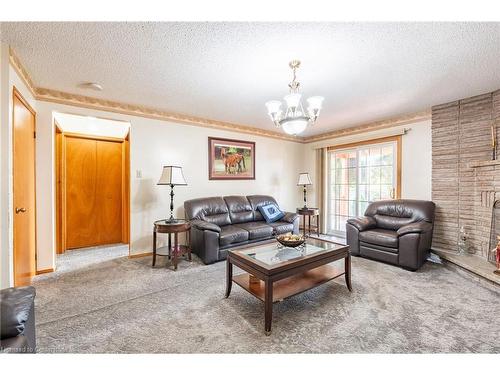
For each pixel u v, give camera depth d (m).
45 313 2.02
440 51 2.05
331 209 5.44
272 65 2.30
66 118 3.86
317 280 2.29
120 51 2.06
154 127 3.80
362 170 4.81
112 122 4.21
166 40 1.89
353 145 4.90
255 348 1.60
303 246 2.54
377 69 2.38
